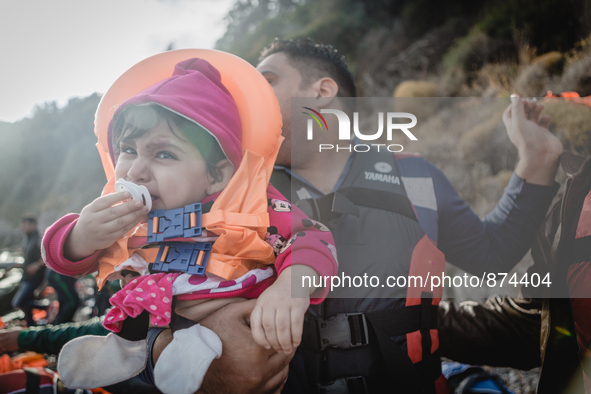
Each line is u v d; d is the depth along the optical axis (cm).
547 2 532
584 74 400
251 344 67
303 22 1193
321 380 88
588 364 91
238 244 74
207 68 86
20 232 1409
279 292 66
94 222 68
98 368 71
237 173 79
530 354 125
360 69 882
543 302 105
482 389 123
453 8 798
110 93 88
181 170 74
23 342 91
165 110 75
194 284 71
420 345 91
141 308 67
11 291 407
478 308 131
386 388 87
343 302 90
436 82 687
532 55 527
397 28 887
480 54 627
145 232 77
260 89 87
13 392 92
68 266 73
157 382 65
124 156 76
